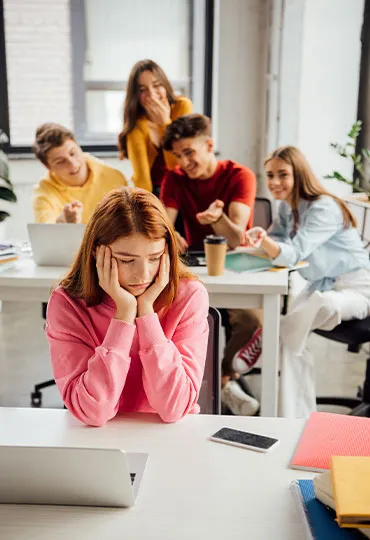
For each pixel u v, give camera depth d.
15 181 4.66
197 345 1.47
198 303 1.50
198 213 3.07
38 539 0.97
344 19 4.16
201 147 2.94
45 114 4.86
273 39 4.62
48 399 3.11
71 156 3.18
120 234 1.34
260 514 1.02
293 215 2.84
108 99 4.95
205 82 4.86
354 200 3.35
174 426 1.32
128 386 1.47
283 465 1.17
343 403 2.90
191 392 1.38
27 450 1.01
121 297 1.38
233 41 4.77
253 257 2.70
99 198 3.33
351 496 0.96
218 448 1.23
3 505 1.05
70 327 1.44
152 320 1.40
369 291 2.73
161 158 3.63
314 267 2.79
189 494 1.08
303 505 1.03
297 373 2.66
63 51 4.79
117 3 4.82
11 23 4.67
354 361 3.63
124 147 3.69
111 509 1.04
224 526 0.99
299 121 4.27
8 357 3.69
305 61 4.19
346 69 4.23
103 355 1.35
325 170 4.34
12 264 2.59
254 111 4.91
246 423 1.33
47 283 2.42
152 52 4.93
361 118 4.28
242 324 2.92
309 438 1.25
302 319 2.61
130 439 1.26
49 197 3.25
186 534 0.98
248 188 3.03
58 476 1.03
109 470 1.01
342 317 2.64
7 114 4.72
